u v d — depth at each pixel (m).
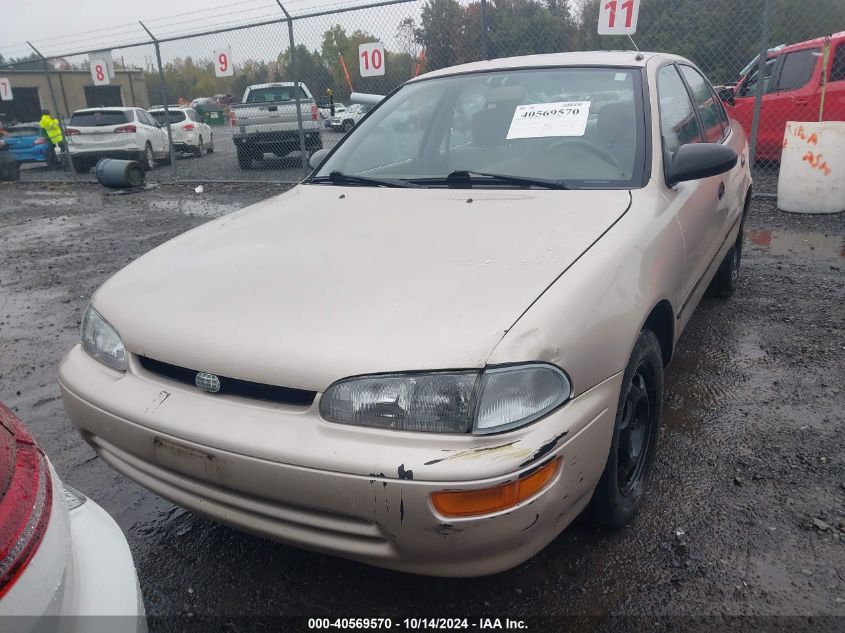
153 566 2.46
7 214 11.28
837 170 7.14
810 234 6.62
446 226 2.52
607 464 2.21
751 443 3.04
